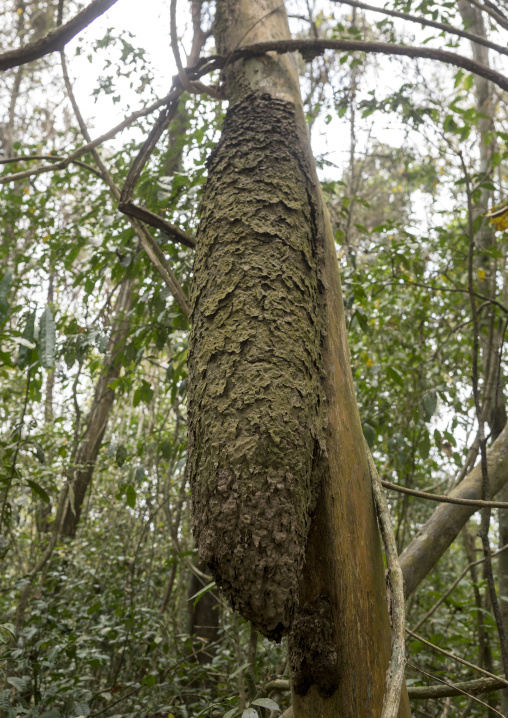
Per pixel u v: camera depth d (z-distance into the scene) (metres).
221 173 1.09
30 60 1.19
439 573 3.68
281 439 0.79
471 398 3.10
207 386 0.85
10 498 2.54
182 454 2.37
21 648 2.20
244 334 0.86
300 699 0.88
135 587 2.89
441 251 3.11
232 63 1.39
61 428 3.71
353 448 0.94
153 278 2.20
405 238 2.86
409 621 2.76
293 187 1.06
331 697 0.85
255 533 0.74
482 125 3.20
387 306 3.26
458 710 2.63
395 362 3.11
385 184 5.57
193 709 2.50
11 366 1.65
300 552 0.77
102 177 1.59
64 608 2.72
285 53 1.35
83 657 2.23
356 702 0.84
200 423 0.83
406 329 3.27
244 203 1.01
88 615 2.64
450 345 3.20
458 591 3.20
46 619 2.34
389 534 0.91
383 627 0.90
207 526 0.78
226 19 1.51
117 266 2.26
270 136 1.13
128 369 2.29
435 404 2.26
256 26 1.43
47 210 3.24
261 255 0.94
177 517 2.94
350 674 0.84
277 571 0.74
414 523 3.58
